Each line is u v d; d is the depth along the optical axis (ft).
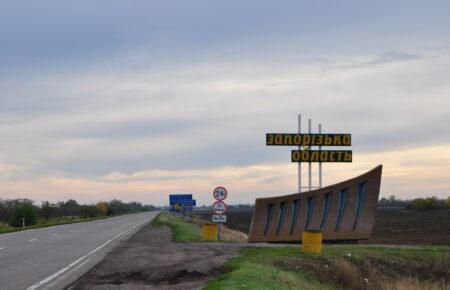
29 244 98.07
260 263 63.46
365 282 65.98
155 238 111.86
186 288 45.21
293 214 97.71
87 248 88.84
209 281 49.06
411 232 154.20
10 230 157.89
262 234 96.68
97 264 64.80
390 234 145.38
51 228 171.94
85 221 268.21
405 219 253.65
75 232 143.13
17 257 73.72
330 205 97.55
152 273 55.31
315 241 74.90
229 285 43.88
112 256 74.43
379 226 193.98
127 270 58.39
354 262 72.28
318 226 96.84
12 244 97.91
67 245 95.55
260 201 97.66
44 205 316.81
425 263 74.79
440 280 69.87
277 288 45.24
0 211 278.67
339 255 73.41
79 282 50.37
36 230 156.76
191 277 52.95
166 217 271.90
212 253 74.59
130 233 137.08
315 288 53.42
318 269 65.77
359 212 97.40
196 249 81.10
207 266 59.31
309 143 109.29
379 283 65.26
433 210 428.15
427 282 67.05
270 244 93.20
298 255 71.77
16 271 58.44
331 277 64.85
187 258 68.64
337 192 97.96
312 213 97.40
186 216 313.32
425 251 80.48
